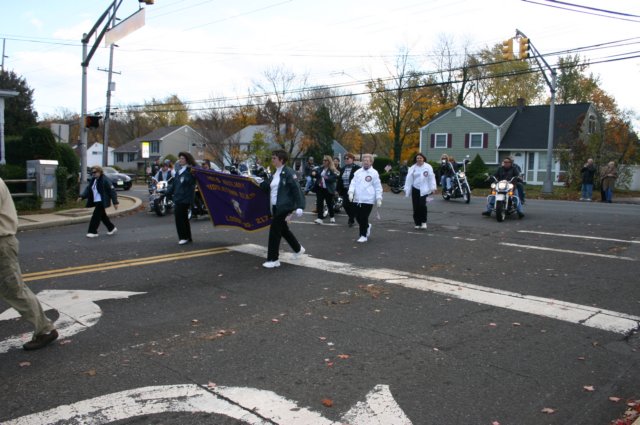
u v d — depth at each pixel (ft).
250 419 11.60
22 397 12.66
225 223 32.96
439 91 184.14
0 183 15.16
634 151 104.99
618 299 20.61
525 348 15.62
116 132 315.99
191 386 13.20
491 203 49.11
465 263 27.55
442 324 17.79
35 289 22.59
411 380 13.50
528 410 11.94
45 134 60.18
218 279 24.25
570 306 19.66
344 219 48.16
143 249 32.09
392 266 26.86
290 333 16.99
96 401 12.44
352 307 19.75
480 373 13.89
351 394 12.74
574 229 40.32
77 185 64.08
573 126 100.53
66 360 14.93
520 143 135.23
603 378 13.60
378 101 183.21
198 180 33.27
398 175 94.58
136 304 20.38
